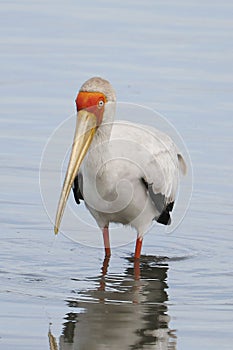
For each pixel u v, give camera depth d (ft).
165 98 64.95
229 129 59.93
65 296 37.40
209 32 82.74
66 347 32.22
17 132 59.21
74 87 67.46
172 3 93.50
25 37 80.02
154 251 44.55
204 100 65.00
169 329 34.06
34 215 47.88
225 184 52.13
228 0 95.30
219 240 45.83
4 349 31.86
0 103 64.44
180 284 39.63
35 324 34.17
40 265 41.70
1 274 40.04
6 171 53.31
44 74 70.33
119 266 42.22
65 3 92.12
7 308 35.70
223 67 72.90
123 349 32.30
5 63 72.84
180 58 74.90
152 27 84.02
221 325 34.58
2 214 47.78
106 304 36.58
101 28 83.25
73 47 77.25
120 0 94.32
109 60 73.82
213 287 39.27
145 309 36.09
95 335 33.30
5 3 91.66
